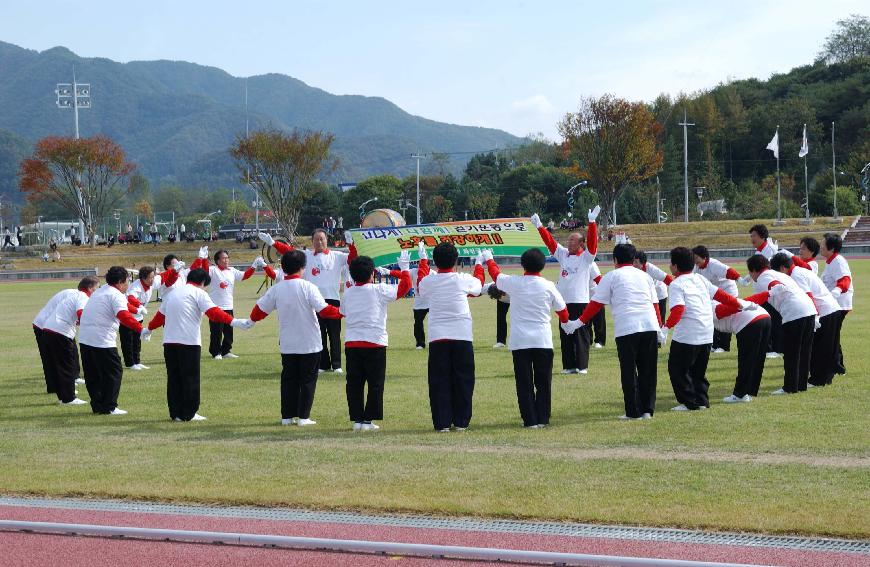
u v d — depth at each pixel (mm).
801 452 8906
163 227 169000
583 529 6770
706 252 14969
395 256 28234
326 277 15766
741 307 11680
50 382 14023
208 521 7156
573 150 71125
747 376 11891
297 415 11305
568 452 9188
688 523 6766
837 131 105000
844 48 127312
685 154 78188
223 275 18156
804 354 12406
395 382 14445
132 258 73500
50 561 6359
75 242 80875
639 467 8422
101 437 10547
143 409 12602
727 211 91938
